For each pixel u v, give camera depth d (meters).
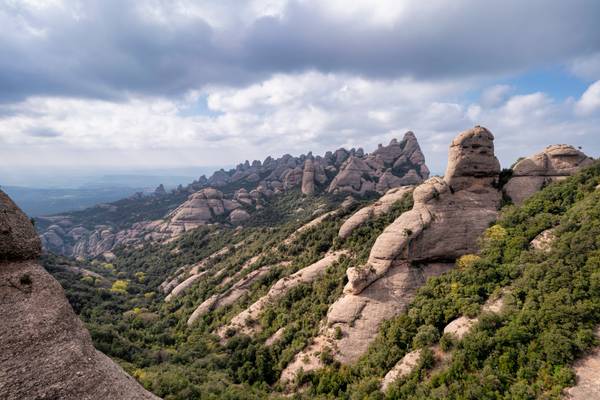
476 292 39.09
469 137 53.06
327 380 38.69
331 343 42.47
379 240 49.53
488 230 46.97
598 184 45.62
